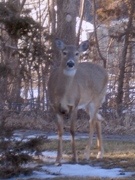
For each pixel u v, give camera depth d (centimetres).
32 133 1906
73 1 2267
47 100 2139
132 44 2264
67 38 2239
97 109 1591
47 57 1352
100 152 1533
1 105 2159
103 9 2347
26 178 1262
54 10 2277
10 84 2175
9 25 1272
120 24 2336
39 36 1311
